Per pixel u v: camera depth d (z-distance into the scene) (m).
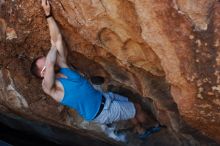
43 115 5.29
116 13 3.66
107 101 4.62
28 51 4.52
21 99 5.10
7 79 4.94
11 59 4.67
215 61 3.51
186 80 3.74
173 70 3.74
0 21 4.27
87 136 5.85
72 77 4.27
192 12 3.37
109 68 4.54
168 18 3.45
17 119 6.11
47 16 3.97
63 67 4.27
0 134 6.85
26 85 4.94
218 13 3.30
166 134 5.43
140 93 4.70
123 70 4.47
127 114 4.87
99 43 4.06
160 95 4.50
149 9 3.46
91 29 3.91
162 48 3.64
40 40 4.34
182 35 3.49
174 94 3.99
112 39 3.98
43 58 4.19
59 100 4.38
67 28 4.08
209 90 3.70
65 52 4.29
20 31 4.27
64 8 3.86
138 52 4.00
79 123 5.38
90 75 4.78
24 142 6.72
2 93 5.11
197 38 3.46
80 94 4.34
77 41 4.21
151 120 5.31
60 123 5.44
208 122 4.09
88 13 3.77
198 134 4.61
